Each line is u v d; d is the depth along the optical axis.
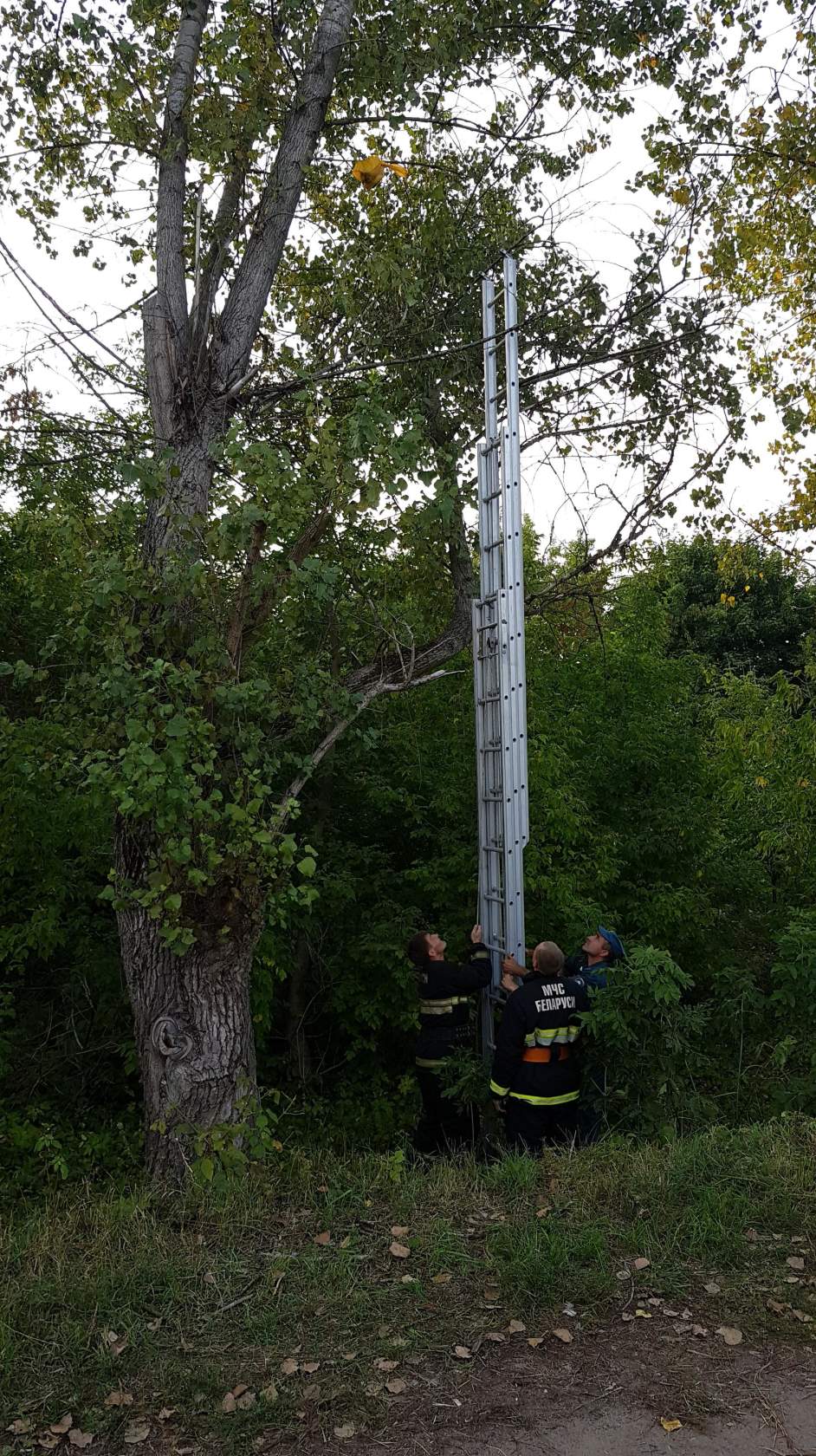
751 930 10.02
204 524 5.75
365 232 8.80
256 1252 4.48
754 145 9.66
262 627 6.81
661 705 9.69
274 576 5.80
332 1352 3.73
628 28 7.56
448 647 7.82
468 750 8.51
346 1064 8.73
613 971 6.18
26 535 8.73
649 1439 3.29
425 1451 3.23
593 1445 3.26
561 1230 4.59
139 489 5.72
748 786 11.04
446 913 8.29
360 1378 3.58
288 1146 6.64
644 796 9.39
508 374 7.13
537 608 9.04
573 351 8.58
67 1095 7.71
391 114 7.18
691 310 8.42
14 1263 4.32
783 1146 5.43
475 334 8.45
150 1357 3.66
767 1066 6.82
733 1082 6.70
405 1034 8.66
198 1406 3.43
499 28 7.53
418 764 8.52
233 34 6.36
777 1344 3.83
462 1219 4.80
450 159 8.61
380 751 8.87
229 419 6.73
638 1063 6.08
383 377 7.92
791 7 8.32
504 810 6.90
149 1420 3.36
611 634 9.94
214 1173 5.40
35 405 7.48
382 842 9.02
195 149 6.52
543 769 7.88
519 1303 4.05
